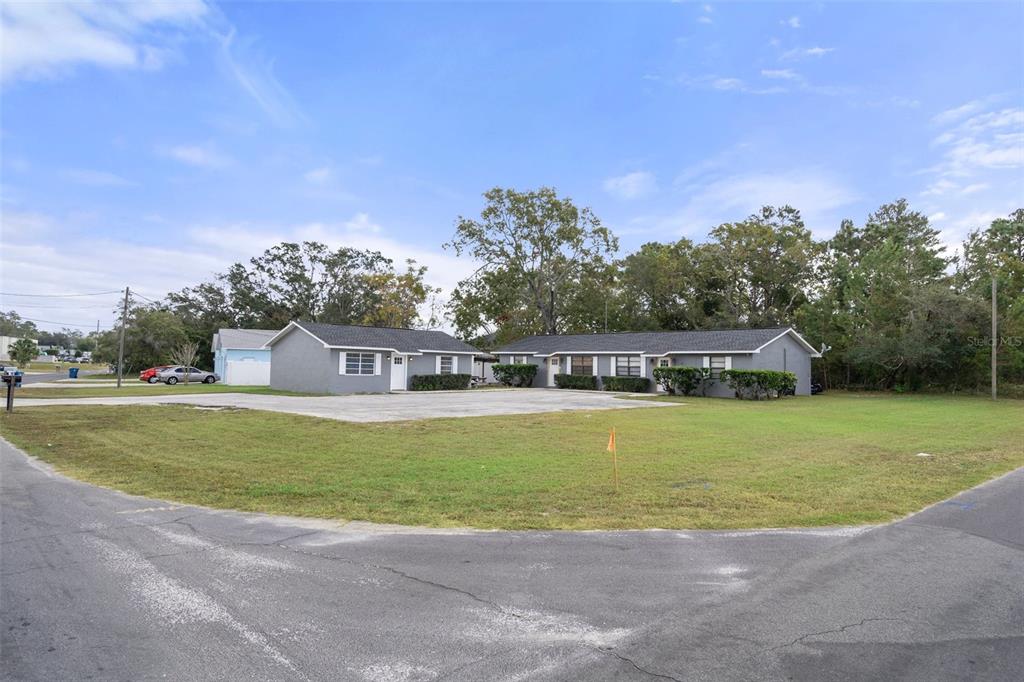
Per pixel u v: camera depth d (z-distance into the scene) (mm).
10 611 4109
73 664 3385
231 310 61406
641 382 32469
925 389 34031
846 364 37531
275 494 7715
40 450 11352
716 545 5695
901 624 3986
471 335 54750
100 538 5820
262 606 4215
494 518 6598
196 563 5113
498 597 4410
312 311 61875
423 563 5148
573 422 15695
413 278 58625
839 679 3279
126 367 55000
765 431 14305
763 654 3559
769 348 30266
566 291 49312
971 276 32812
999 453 11453
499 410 19000
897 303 33156
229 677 3252
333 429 13695
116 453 10914
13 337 114188
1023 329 29578
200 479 8656
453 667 3385
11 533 5984
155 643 3648
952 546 5699
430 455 10531
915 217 49188
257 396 25250
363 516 6684
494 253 47000
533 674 3311
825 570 5027
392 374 30938
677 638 3764
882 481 8672
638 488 8070
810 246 45375
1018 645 3699
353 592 4488
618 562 5199
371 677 3268
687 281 48938
